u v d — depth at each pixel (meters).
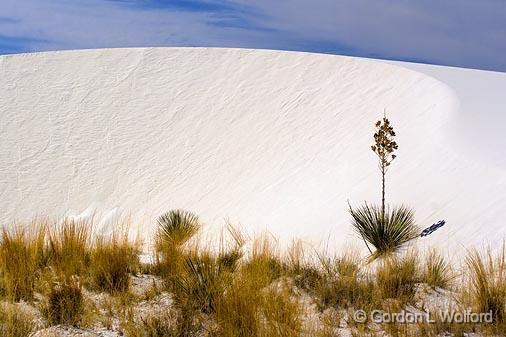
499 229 9.35
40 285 6.02
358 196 15.38
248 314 4.99
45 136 30.23
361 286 6.27
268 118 29.56
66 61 36.50
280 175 23.52
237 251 7.95
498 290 5.61
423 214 11.82
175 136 29.70
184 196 24.53
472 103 21.17
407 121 22.28
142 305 5.77
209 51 36.72
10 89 33.75
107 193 25.89
